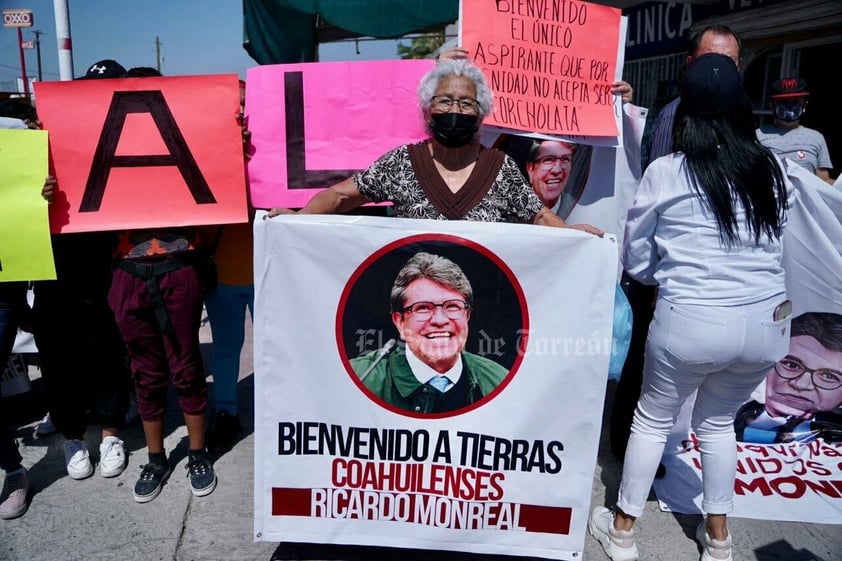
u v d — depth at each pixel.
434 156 2.41
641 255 2.48
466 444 2.39
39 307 3.01
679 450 3.30
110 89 2.71
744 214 2.23
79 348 3.06
